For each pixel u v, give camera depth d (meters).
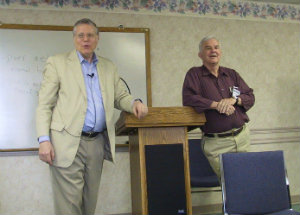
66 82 1.91
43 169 3.38
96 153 1.98
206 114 2.39
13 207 3.28
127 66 3.60
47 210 3.34
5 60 3.35
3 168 3.29
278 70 4.07
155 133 1.86
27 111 3.36
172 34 3.80
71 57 1.98
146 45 3.66
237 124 2.36
